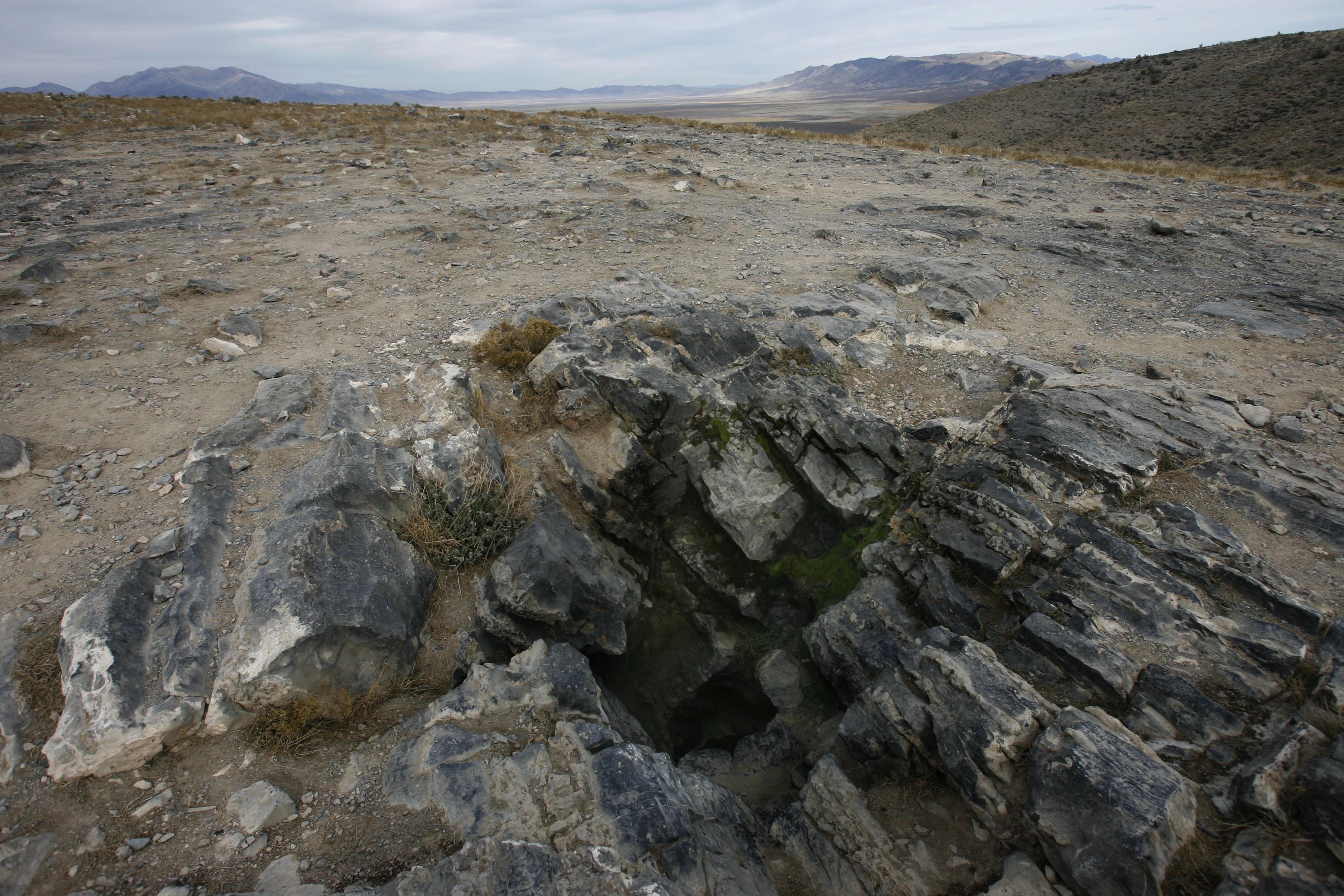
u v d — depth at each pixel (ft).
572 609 22.06
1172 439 24.63
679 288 38.65
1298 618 17.89
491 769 15.64
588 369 28.48
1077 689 17.81
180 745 15.65
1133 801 14.25
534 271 41.39
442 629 20.51
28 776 14.35
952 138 244.01
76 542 19.58
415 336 32.91
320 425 25.40
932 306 37.40
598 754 16.40
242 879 13.43
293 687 16.43
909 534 24.97
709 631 29.55
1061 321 36.65
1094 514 22.24
